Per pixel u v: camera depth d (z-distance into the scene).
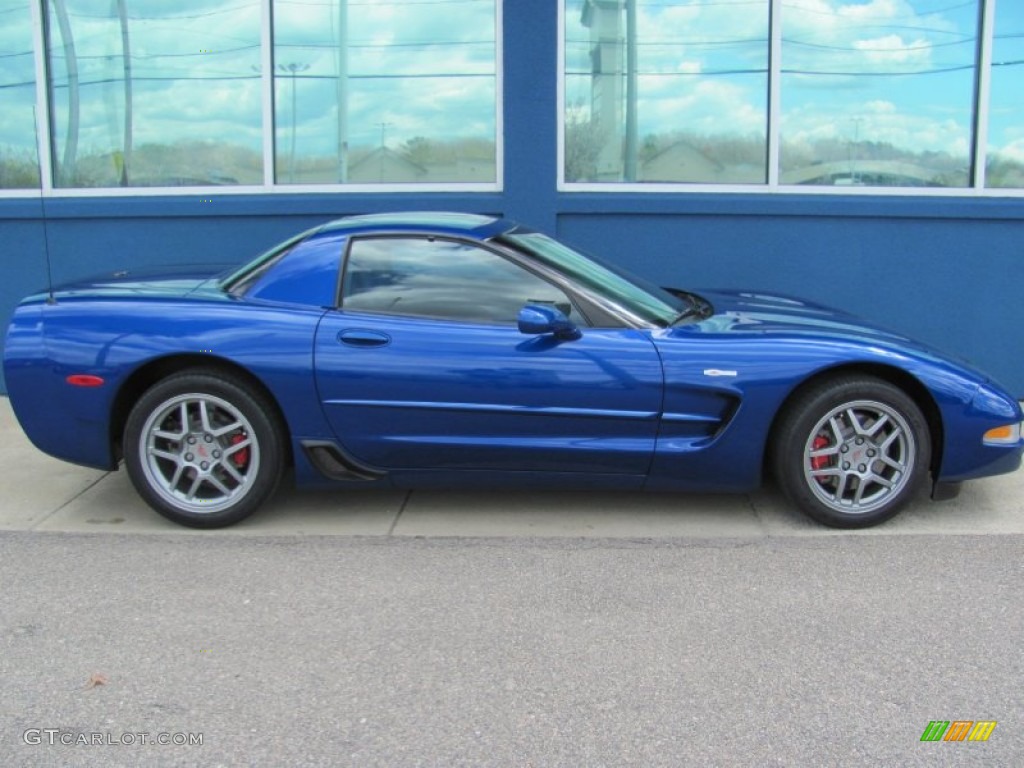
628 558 4.45
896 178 7.59
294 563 4.40
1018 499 5.24
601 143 7.61
